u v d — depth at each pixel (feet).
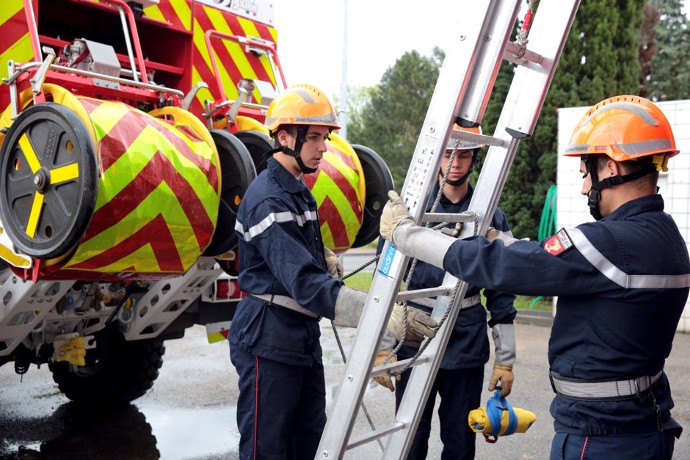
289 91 9.11
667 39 78.38
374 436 8.30
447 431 10.43
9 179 9.75
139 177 9.29
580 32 42.55
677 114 27.55
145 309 13.80
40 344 13.17
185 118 10.90
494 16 6.75
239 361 9.15
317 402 9.70
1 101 11.10
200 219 10.21
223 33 14.74
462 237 8.66
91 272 9.72
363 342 7.59
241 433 9.15
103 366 15.51
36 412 16.48
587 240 6.45
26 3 11.04
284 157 9.08
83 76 10.58
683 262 6.76
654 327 6.54
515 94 8.10
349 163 13.21
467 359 10.04
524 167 42.11
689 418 16.46
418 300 10.18
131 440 14.60
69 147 8.98
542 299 37.32
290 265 8.36
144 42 14.83
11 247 9.77
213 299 14.78
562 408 6.93
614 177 6.82
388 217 7.29
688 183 27.53
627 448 6.57
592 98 41.75
